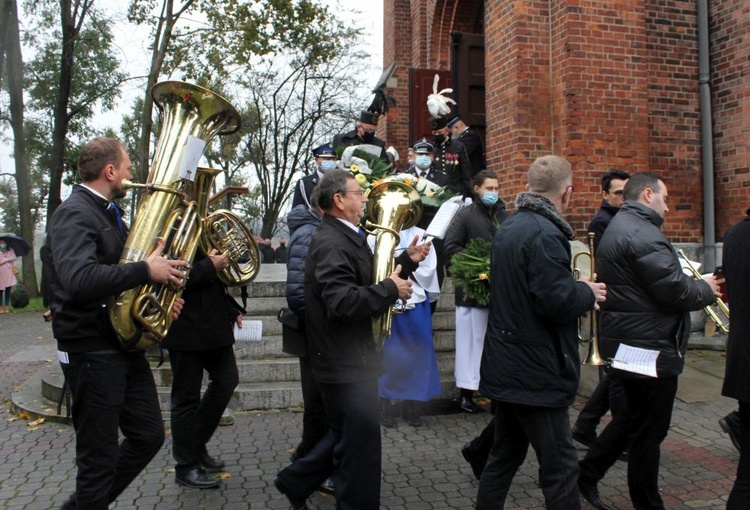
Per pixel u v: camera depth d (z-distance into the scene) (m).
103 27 21.30
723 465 4.61
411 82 12.12
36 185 30.62
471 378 5.65
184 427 4.23
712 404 5.93
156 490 4.25
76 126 25.11
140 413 3.26
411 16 14.02
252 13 18.56
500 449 3.33
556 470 3.05
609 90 7.79
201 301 4.11
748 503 3.14
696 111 8.55
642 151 7.88
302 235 4.03
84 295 2.82
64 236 2.93
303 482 3.59
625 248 3.58
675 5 8.49
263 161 30.19
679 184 8.45
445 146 7.59
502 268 3.20
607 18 7.79
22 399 6.29
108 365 3.05
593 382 6.27
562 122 7.84
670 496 4.12
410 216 3.75
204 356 4.28
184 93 3.47
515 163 8.02
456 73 10.25
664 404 3.59
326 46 25.81
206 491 4.23
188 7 18.42
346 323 3.25
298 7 18.94
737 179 8.13
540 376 3.05
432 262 5.57
